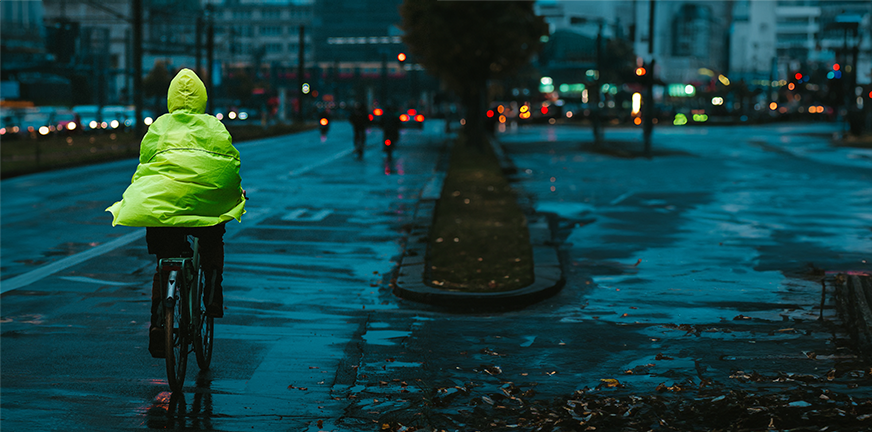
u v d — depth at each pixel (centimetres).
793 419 521
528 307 929
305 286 1020
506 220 1571
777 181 2498
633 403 570
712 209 1820
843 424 511
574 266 1173
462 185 2250
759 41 19738
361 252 1265
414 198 1981
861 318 752
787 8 19738
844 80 5641
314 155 3431
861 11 19125
